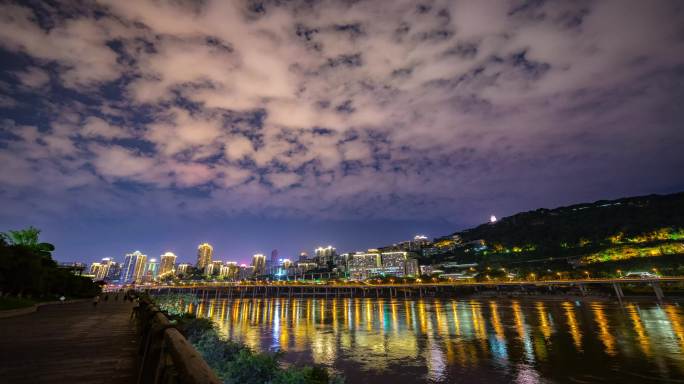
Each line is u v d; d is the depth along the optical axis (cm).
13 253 4331
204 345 1066
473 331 6012
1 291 4284
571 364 3584
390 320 7981
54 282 5741
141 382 493
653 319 7656
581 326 6594
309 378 909
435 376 3141
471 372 3275
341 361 3675
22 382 662
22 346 1080
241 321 7794
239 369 841
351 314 9875
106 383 650
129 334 1376
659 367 3456
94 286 9469
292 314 9925
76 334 1380
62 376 708
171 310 3241
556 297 18488
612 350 4266
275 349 4269
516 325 6844
